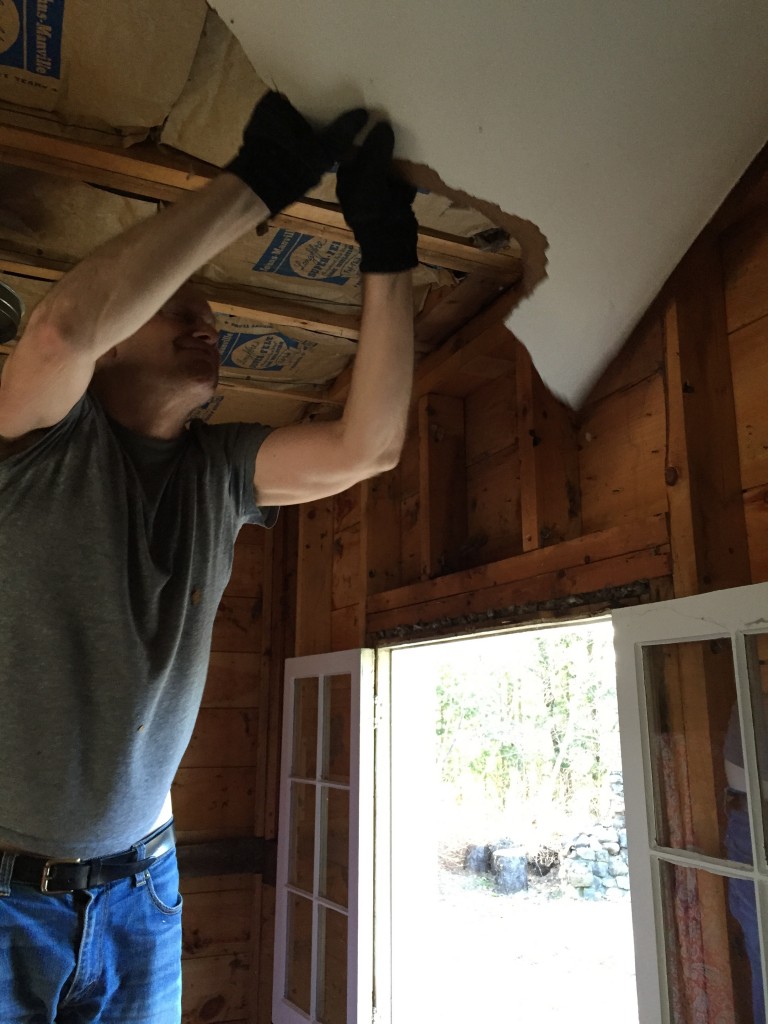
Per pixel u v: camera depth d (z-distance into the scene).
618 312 1.62
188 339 1.21
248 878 3.46
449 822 7.48
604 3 0.97
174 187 1.80
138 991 1.10
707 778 1.46
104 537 1.04
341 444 1.23
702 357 1.61
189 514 1.18
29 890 1.01
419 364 2.65
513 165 1.20
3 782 0.99
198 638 1.18
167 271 0.86
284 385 2.96
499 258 2.03
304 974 2.86
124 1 1.37
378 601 2.74
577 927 5.61
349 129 1.00
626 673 1.62
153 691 1.07
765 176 1.44
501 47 1.01
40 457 1.00
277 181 0.91
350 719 2.71
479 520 2.48
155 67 1.51
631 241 1.41
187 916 3.31
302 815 3.03
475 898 6.22
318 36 0.97
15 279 2.18
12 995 0.98
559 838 6.81
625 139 1.18
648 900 1.50
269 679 3.63
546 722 7.54
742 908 1.36
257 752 3.58
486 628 2.15
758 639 1.38
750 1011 1.33
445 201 1.82
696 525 1.53
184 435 1.29
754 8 1.02
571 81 1.07
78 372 0.89
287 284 2.29
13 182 1.83
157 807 1.16
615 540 1.74
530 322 1.72
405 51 0.99
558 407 2.07
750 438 1.57
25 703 0.99
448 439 2.61
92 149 1.67
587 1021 4.16
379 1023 2.43
